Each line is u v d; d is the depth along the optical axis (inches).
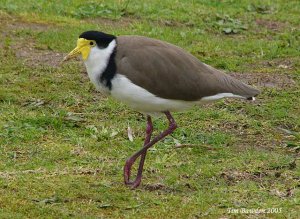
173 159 491.2
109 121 554.9
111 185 447.5
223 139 526.9
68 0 839.1
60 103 584.7
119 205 421.4
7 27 748.6
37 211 410.6
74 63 668.1
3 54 677.3
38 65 658.2
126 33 751.7
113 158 491.2
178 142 519.5
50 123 541.0
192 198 430.9
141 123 552.7
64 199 425.7
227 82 449.1
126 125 546.6
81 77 637.3
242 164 482.3
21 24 761.6
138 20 808.3
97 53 433.1
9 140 508.7
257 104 598.2
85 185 444.8
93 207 417.7
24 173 458.9
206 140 526.0
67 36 731.4
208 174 464.4
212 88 441.7
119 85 431.5
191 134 535.8
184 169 472.1
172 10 839.1
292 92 626.2
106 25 782.5
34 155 489.4
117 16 810.2
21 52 687.7
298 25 831.1
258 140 532.1
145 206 421.1
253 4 879.1
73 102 585.3
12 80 620.7
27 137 514.6
